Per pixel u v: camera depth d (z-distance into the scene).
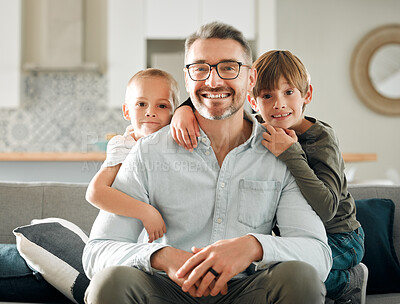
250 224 1.21
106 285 0.97
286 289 0.96
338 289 1.43
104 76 4.84
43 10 4.80
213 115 1.22
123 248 1.11
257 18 4.62
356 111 5.31
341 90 5.32
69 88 4.86
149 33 4.63
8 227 1.83
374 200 1.86
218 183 1.23
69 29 4.66
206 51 1.21
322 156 1.41
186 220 1.23
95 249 1.15
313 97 5.31
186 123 1.24
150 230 1.18
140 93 1.54
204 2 4.61
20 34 4.63
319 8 5.34
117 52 4.66
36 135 4.86
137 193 1.24
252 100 1.69
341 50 5.34
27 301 1.48
